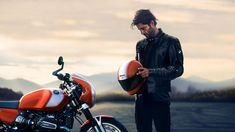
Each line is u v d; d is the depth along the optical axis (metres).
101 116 7.50
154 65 7.37
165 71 7.26
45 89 7.50
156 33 7.39
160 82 7.36
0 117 7.45
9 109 7.47
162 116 7.42
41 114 7.46
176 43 7.32
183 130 12.10
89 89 7.45
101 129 7.40
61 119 7.48
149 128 7.50
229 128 12.49
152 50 7.39
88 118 7.43
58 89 7.52
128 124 12.49
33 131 7.45
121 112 14.11
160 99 7.37
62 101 7.45
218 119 13.74
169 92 7.45
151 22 7.33
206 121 13.34
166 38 7.36
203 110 15.16
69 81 7.50
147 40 7.44
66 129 7.46
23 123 7.42
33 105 7.41
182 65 7.33
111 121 7.49
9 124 7.46
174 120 13.45
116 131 7.49
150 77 7.38
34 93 7.48
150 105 7.43
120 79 7.32
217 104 16.86
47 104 7.39
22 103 7.45
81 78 7.52
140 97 7.46
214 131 12.08
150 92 7.38
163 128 7.45
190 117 13.89
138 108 7.49
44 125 7.42
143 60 7.46
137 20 7.34
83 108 7.39
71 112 7.50
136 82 7.30
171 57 7.30
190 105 16.22
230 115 14.34
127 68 7.30
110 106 14.95
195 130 12.01
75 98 7.47
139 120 7.50
